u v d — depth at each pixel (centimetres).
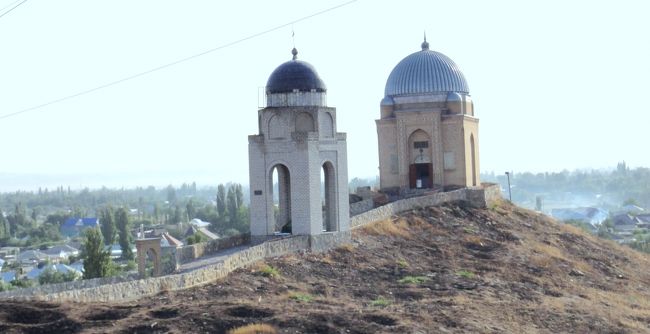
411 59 8331
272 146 5619
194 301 3962
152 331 3288
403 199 7119
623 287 5778
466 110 8231
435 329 3600
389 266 5350
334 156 5762
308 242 5388
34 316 3456
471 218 7100
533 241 6700
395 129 8206
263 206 5684
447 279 5088
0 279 11306
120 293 3938
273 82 5694
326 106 5759
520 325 3969
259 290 4416
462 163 8000
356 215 6256
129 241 15675
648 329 4241
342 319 3578
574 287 5409
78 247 19250
